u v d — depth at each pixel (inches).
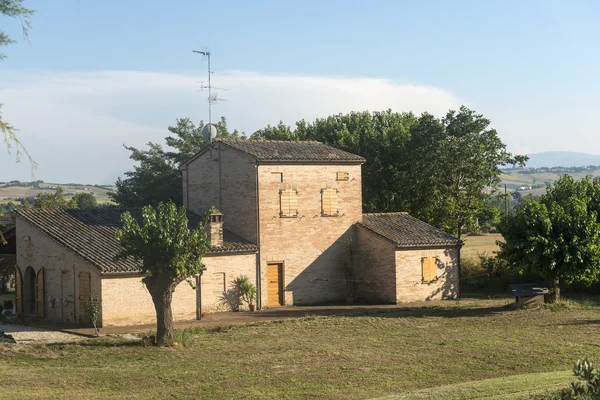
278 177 1547.7
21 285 1472.7
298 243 1574.8
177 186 2527.1
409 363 928.3
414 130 2166.6
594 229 1387.8
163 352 1011.9
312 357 975.0
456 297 1656.0
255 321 1293.1
